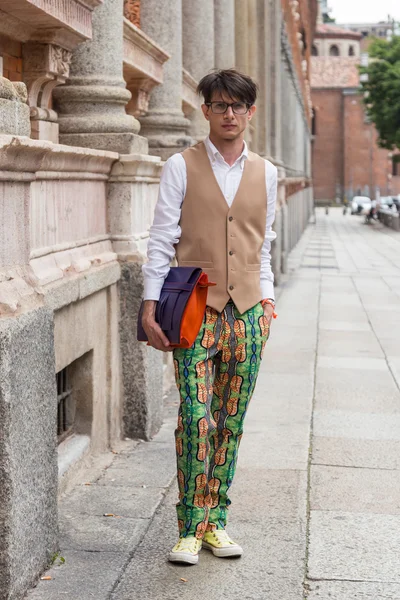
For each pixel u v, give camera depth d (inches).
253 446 259.6
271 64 957.8
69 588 158.9
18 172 155.1
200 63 513.0
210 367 167.6
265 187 168.4
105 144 258.8
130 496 212.2
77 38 234.1
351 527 193.6
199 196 165.2
